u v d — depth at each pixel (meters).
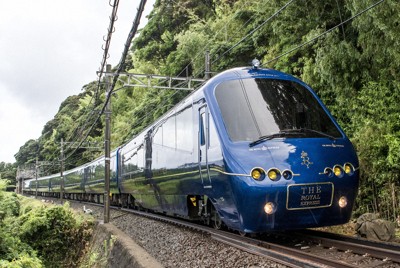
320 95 13.09
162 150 11.70
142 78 38.62
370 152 10.30
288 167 6.60
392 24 9.52
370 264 5.41
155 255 8.48
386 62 10.49
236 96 7.57
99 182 25.20
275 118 7.21
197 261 7.07
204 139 8.10
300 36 14.45
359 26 10.30
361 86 11.59
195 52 25.95
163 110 28.89
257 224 6.59
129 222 14.55
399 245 6.02
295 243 7.31
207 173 7.90
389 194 9.69
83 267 14.01
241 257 6.54
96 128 47.75
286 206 6.55
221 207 7.56
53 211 16.12
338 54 11.23
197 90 8.90
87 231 16.11
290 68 15.27
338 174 6.86
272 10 15.40
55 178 43.97
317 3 12.98
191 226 10.20
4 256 11.90
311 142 6.96
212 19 31.58
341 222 7.02
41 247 15.54
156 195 12.82
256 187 6.50
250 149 6.82
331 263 5.37
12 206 14.61
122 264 9.04
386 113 10.38
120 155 20.17
